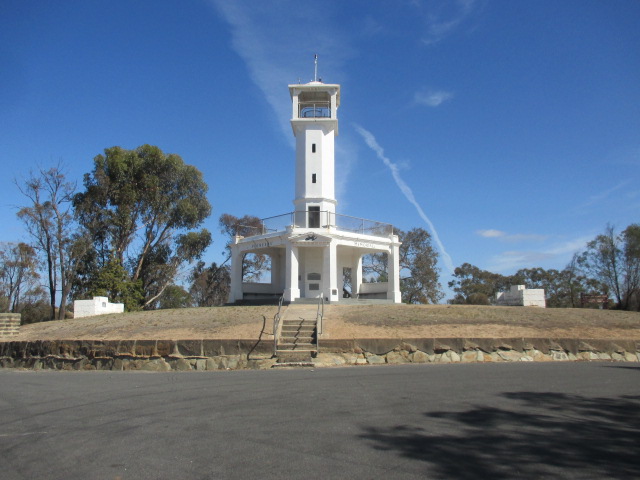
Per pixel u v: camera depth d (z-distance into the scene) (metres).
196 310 26.89
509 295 34.81
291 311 24.53
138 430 8.32
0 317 25.89
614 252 49.38
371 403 10.14
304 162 37.66
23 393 13.07
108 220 45.22
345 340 19.53
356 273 39.50
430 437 7.46
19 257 56.06
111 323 25.59
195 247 50.84
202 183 51.44
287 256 33.88
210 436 7.81
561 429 7.83
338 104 40.44
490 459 6.42
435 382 12.91
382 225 37.84
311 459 6.55
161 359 20.16
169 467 6.36
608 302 41.25
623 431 7.71
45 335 25.02
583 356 20.25
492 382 12.76
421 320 22.61
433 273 55.81
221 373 16.75
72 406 10.80
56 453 7.10
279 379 14.29
